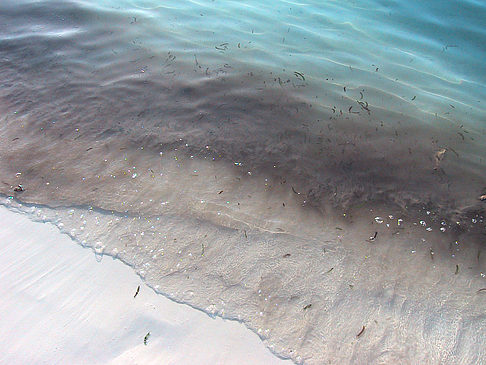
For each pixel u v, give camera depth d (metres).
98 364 1.47
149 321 1.58
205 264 1.75
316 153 2.29
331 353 1.50
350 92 2.80
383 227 1.91
